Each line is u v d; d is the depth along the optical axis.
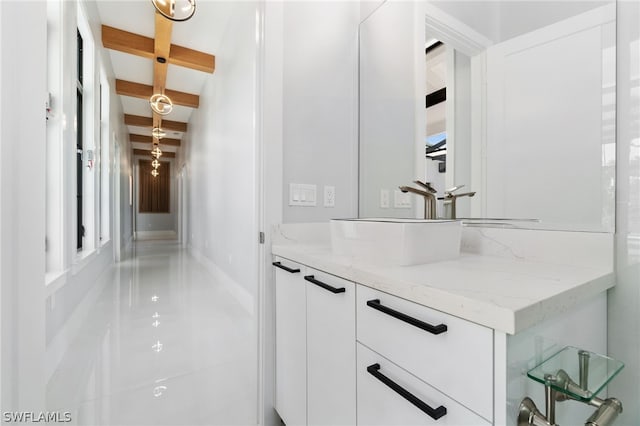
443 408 0.61
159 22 3.21
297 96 1.47
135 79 5.09
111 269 4.72
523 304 0.53
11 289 0.59
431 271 0.81
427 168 1.38
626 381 0.83
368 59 1.66
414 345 0.68
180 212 9.16
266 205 1.36
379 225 0.96
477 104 1.19
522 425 0.54
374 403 0.79
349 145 1.65
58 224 2.00
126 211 7.59
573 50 0.93
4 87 0.57
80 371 1.76
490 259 1.04
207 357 1.94
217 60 4.22
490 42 1.14
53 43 1.94
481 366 0.54
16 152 0.60
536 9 1.01
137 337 2.23
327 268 0.98
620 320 0.84
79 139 2.99
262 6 1.38
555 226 0.96
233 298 3.28
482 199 1.16
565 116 0.95
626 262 0.83
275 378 1.36
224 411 1.43
